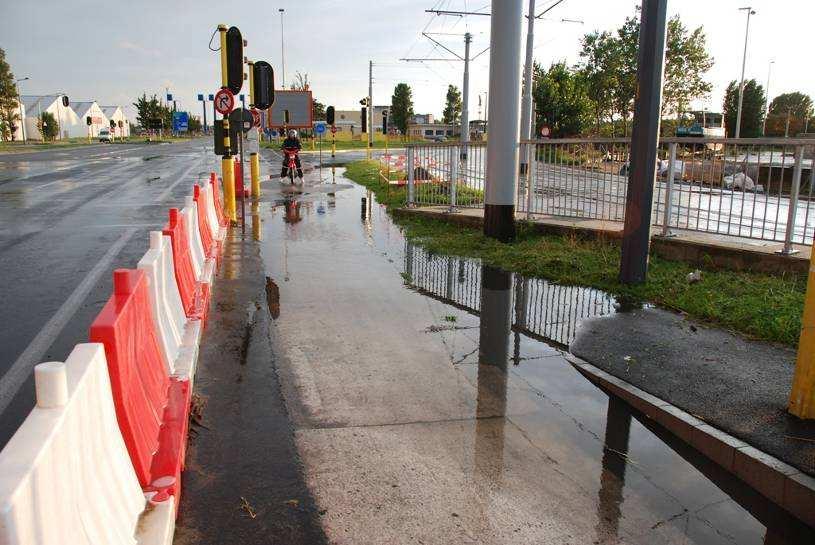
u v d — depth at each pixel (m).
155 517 2.67
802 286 6.91
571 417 4.30
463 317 6.46
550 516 3.20
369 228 12.17
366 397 4.52
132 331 3.12
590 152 10.27
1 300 6.79
